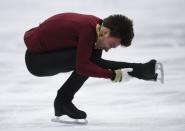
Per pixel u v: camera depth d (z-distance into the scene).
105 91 14.45
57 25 9.18
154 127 9.71
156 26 33.84
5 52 24.94
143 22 36.34
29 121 10.66
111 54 23.89
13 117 11.17
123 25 8.80
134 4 45.72
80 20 9.03
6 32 33.12
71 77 9.79
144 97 13.30
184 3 44.94
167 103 12.40
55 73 9.53
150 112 11.30
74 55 9.20
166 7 44.00
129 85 15.24
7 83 16.56
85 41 8.87
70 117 10.04
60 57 9.23
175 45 26.12
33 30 9.66
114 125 10.01
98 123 10.25
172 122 10.16
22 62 21.59
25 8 44.62
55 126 10.03
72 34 9.07
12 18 40.69
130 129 9.59
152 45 26.33
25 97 13.93
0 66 20.47
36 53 9.45
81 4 45.94
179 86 14.84
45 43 9.29
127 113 11.28
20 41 28.95
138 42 27.39
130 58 22.38
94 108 12.07
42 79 17.23
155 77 9.12
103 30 8.84
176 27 33.12
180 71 17.98
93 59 9.44
